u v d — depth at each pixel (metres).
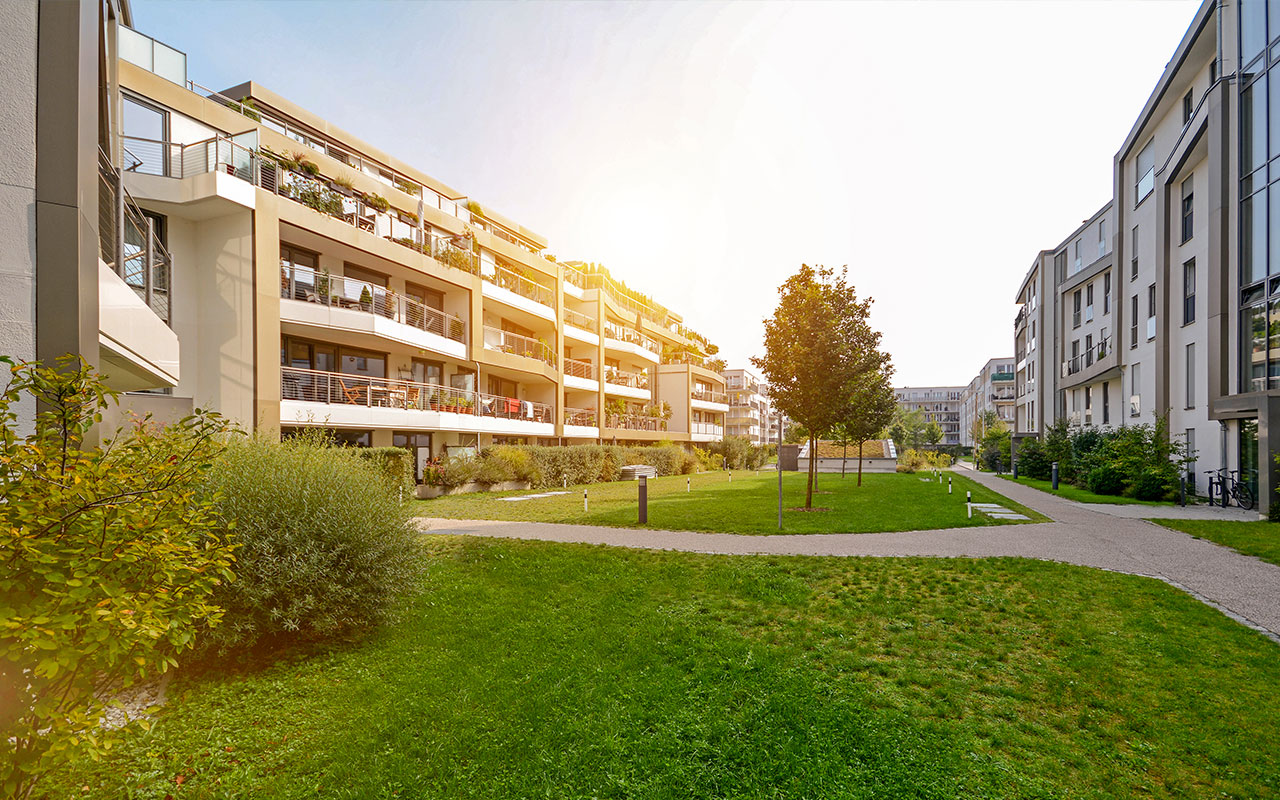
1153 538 11.45
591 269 45.31
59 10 4.43
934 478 30.91
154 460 3.63
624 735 4.49
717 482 30.08
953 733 4.45
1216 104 17.42
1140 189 25.23
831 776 3.91
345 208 20.25
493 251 29.80
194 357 16.88
